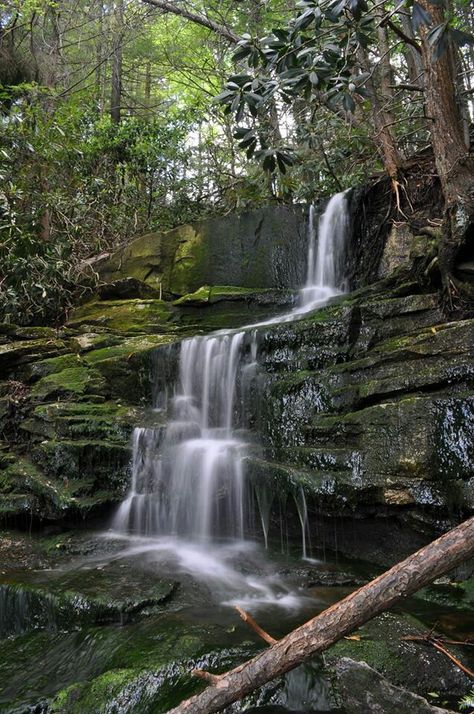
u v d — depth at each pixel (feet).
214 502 18.38
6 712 10.17
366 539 16.03
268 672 5.81
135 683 10.14
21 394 23.89
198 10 40.37
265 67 16.11
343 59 15.26
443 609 12.47
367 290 23.47
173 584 14.38
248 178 36.81
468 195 19.81
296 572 15.25
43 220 32.89
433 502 14.38
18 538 18.93
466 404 14.58
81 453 19.97
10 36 41.09
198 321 28.91
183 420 22.36
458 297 18.67
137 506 19.35
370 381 17.35
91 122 41.55
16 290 30.32
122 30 45.55
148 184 40.93
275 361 20.81
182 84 53.01
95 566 16.08
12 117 32.04
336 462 16.24
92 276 33.12
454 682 9.62
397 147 30.66
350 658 9.49
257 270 30.50
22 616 13.92
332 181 33.47
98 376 24.50
